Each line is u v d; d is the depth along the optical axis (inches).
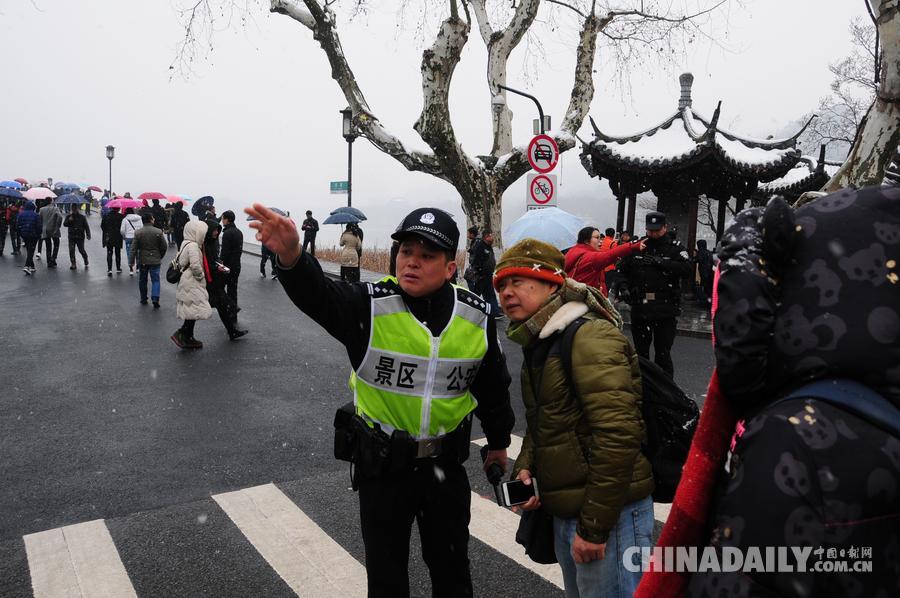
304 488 187.5
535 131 551.5
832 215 45.5
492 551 151.9
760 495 40.3
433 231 95.3
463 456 103.7
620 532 86.8
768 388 45.5
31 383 298.0
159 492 184.1
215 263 387.9
